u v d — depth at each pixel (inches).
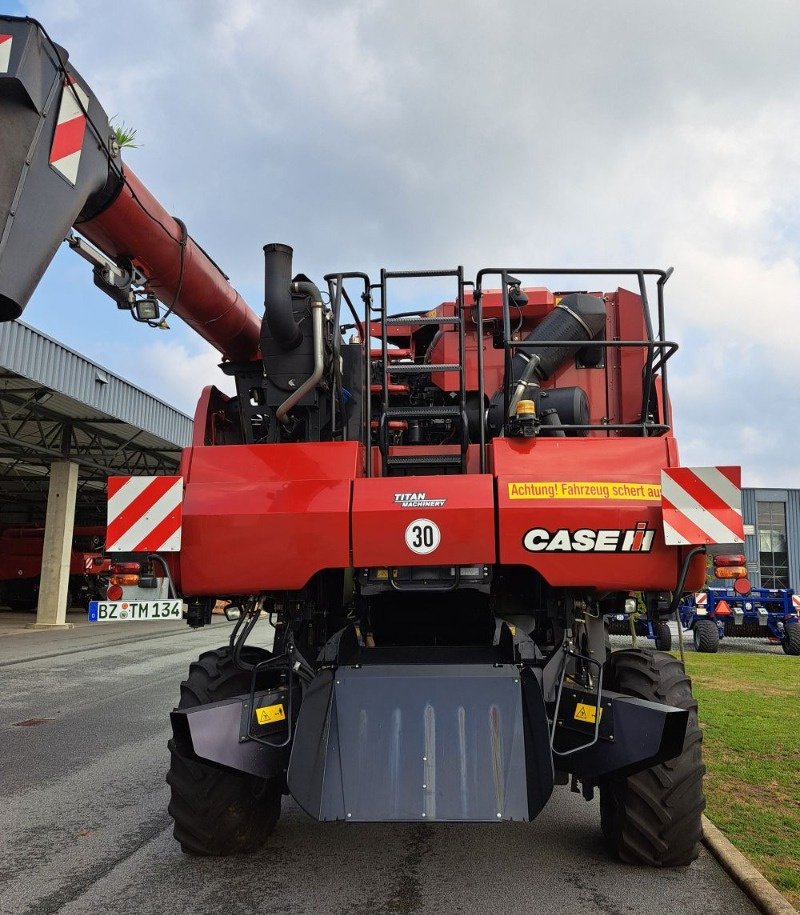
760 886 136.6
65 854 161.6
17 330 621.0
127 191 163.9
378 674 141.2
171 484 147.8
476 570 146.8
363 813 126.4
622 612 175.2
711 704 328.5
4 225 130.5
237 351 226.7
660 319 170.4
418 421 182.2
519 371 178.1
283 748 140.8
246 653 167.8
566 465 146.6
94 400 744.3
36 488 1222.9
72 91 143.7
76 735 284.2
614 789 150.6
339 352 171.9
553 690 145.7
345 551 144.5
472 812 125.0
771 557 1555.1
